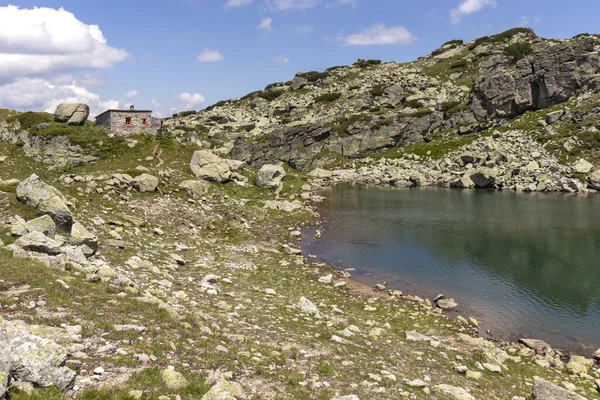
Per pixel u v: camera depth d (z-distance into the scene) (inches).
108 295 593.9
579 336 926.4
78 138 2027.6
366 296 1112.2
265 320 730.8
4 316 434.3
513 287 1213.7
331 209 2486.5
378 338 762.2
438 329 904.9
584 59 4409.5
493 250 1581.0
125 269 839.1
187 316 606.9
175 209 1551.4
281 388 445.4
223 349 515.5
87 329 455.8
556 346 884.0
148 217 1396.4
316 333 702.5
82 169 1907.0
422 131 4771.2
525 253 1535.4
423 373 608.1
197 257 1171.3
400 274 1327.5
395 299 1102.4
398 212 2389.3
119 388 350.6
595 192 2987.2
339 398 436.8
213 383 405.7
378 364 603.5
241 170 2706.7
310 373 510.9
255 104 6875.0
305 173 4347.9
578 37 6028.5
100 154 2021.4
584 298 1128.8
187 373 420.2
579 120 3809.1
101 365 386.6
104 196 1400.1
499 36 6924.2
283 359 534.9
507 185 3373.5
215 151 4360.2
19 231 750.5
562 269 1357.0
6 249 652.7
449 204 2645.2
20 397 288.8
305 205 2517.2
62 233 885.2
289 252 1497.3
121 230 1150.3
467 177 3545.8
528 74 4424.2
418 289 1203.2
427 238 1772.9
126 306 563.8
